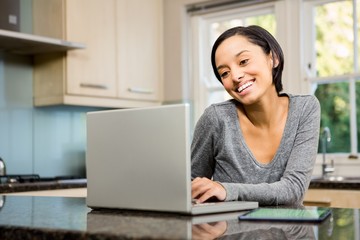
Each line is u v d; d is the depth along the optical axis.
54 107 4.08
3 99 3.75
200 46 4.46
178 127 1.17
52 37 3.74
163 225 1.00
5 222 1.08
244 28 1.63
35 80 3.91
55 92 3.77
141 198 1.24
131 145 1.25
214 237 0.90
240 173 1.72
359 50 3.71
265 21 4.16
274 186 1.48
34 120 3.93
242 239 0.91
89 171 1.34
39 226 1.00
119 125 1.28
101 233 0.89
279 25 4.02
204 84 4.48
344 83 3.77
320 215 1.16
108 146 1.30
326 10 3.86
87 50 3.85
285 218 1.13
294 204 1.53
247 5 4.18
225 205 1.28
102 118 1.31
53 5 3.74
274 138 1.71
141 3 4.31
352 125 3.72
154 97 4.41
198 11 4.41
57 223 1.04
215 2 4.31
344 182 2.98
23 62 3.87
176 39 4.45
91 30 3.88
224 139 1.74
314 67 3.90
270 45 1.64
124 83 4.13
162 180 1.20
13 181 3.25
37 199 1.73
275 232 0.98
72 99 3.75
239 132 1.73
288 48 3.97
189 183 1.17
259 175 1.70
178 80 4.44
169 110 1.18
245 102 1.61
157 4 4.47
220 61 1.61
